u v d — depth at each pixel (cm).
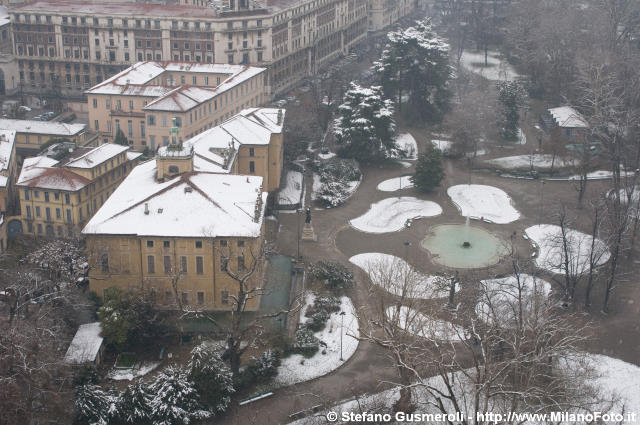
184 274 16162
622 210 19800
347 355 15350
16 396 12312
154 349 15188
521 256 19438
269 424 13475
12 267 17325
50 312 14538
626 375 14738
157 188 16988
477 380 11244
